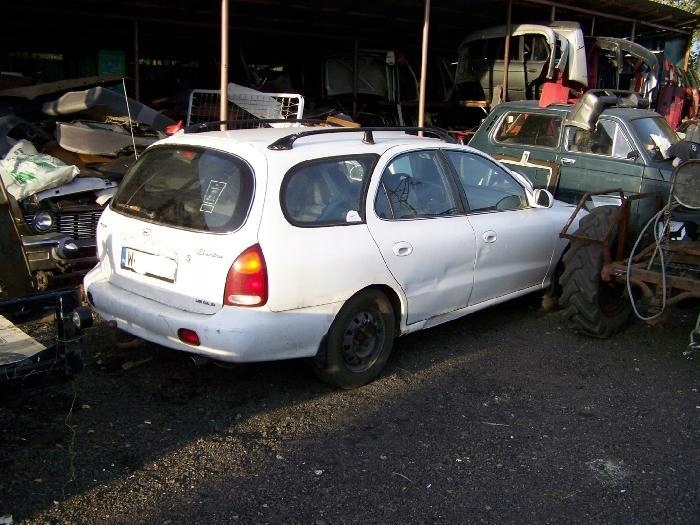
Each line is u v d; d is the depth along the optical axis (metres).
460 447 3.83
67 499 3.20
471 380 4.71
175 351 4.96
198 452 3.67
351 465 3.61
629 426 4.15
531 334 5.68
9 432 3.77
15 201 5.48
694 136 5.61
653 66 12.53
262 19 11.69
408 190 4.77
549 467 3.67
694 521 3.24
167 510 3.17
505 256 5.41
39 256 5.47
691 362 5.20
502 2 11.50
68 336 3.34
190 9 10.60
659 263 5.18
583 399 4.50
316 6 10.77
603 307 5.54
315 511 3.21
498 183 5.63
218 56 12.91
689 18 14.91
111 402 4.18
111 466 3.49
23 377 3.21
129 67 12.89
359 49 13.29
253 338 3.82
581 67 11.66
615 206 5.54
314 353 4.18
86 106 6.89
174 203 4.19
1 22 11.20
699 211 5.52
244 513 3.17
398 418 4.14
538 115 8.54
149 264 4.16
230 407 4.18
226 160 4.13
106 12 10.59
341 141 4.58
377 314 4.52
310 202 4.14
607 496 3.42
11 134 6.54
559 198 8.16
